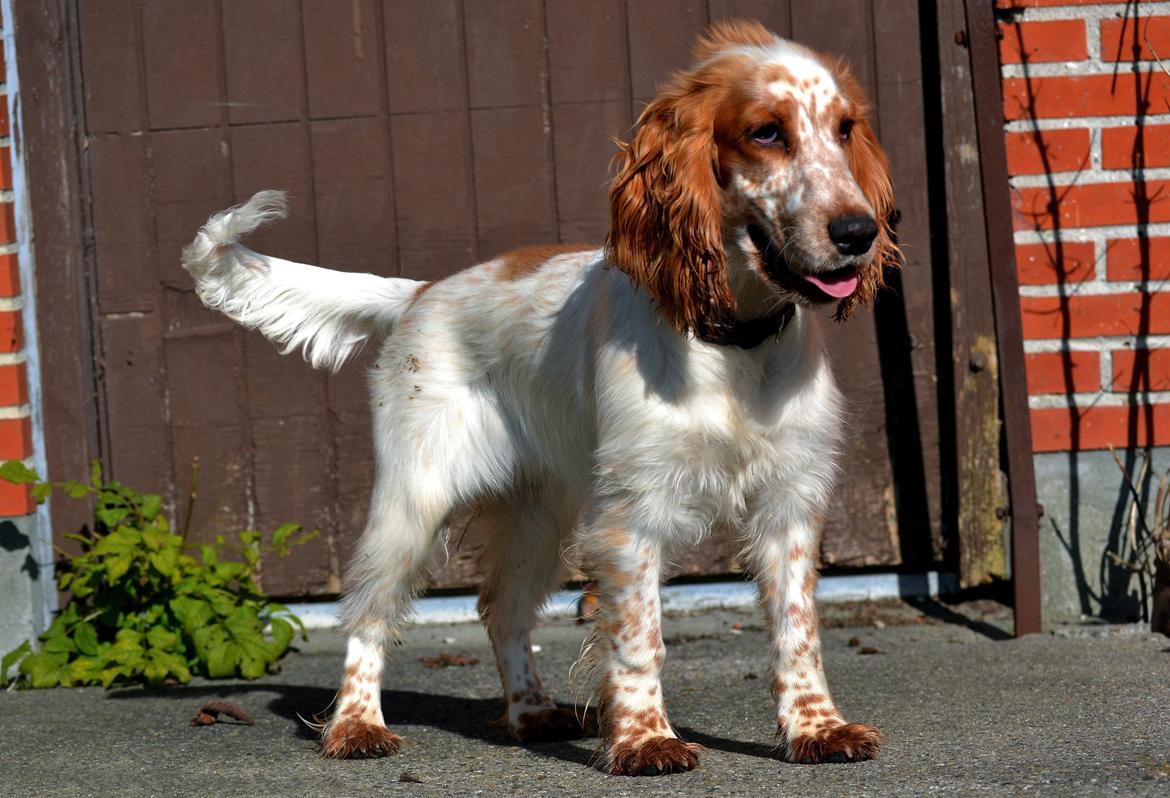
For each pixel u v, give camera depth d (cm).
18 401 517
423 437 414
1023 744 346
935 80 539
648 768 339
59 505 532
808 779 326
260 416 548
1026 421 488
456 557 556
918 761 337
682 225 352
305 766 372
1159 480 512
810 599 366
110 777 364
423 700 458
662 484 359
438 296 425
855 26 540
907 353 545
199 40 542
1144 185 509
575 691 432
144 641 510
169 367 547
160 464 548
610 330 366
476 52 543
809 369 367
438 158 546
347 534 551
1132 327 512
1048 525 517
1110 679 415
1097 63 505
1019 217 511
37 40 529
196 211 546
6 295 515
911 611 540
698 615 556
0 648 518
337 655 531
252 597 529
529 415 409
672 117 359
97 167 543
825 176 339
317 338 453
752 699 425
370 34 543
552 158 546
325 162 546
